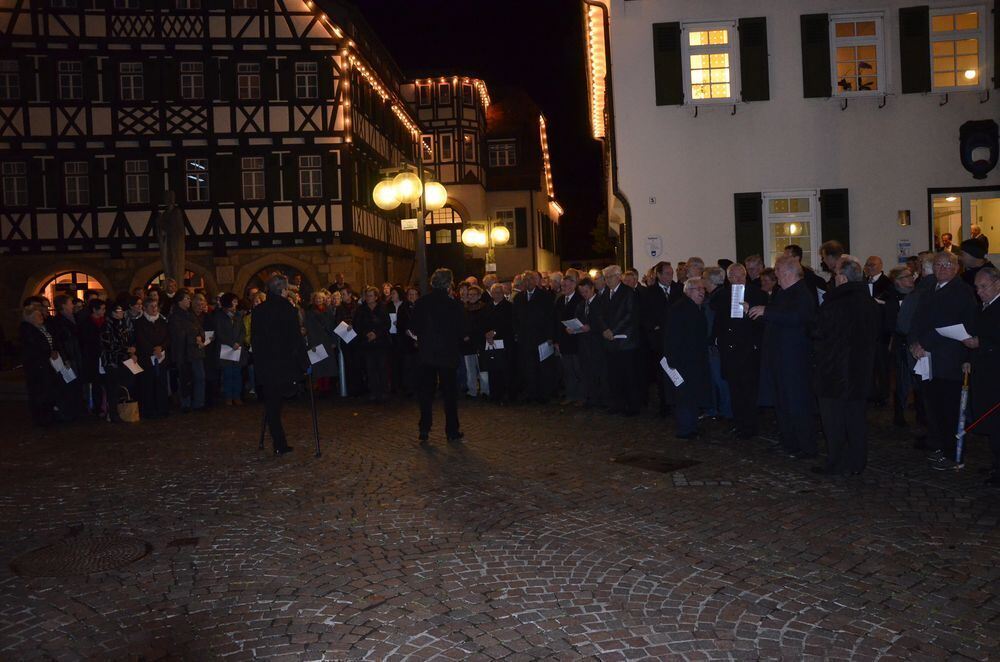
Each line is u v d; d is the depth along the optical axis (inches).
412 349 568.4
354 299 623.8
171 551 235.0
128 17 1082.1
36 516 278.5
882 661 155.3
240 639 173.0
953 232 663.8
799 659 156.7
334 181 1115.3
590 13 678.5
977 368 284.8
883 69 642.8
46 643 174.4
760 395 373.1
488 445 381.1
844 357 292.0
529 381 516.4
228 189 1099.3
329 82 1114.7
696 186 651.5
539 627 174.4
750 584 195.5
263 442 400.5
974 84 644.1
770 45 645.3
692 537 232.8
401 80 1657.2
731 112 647.1
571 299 498.9
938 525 235.6
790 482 291.1
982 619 172.9
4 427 505.4
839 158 644.7
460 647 165.9
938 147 639.8
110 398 508.4
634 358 445.7
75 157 1083.3
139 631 179.0
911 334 315.9
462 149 1676.9
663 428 407.5
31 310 498.3
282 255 1111.0
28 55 1070.4
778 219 650.8
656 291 462.9
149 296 522.9
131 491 311.9
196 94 1095.6
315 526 256.5
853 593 188.2
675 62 649.0
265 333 372.8
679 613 179.6
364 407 534.9
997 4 628.7
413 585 201.6
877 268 428.5
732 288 375.9
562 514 260.5
